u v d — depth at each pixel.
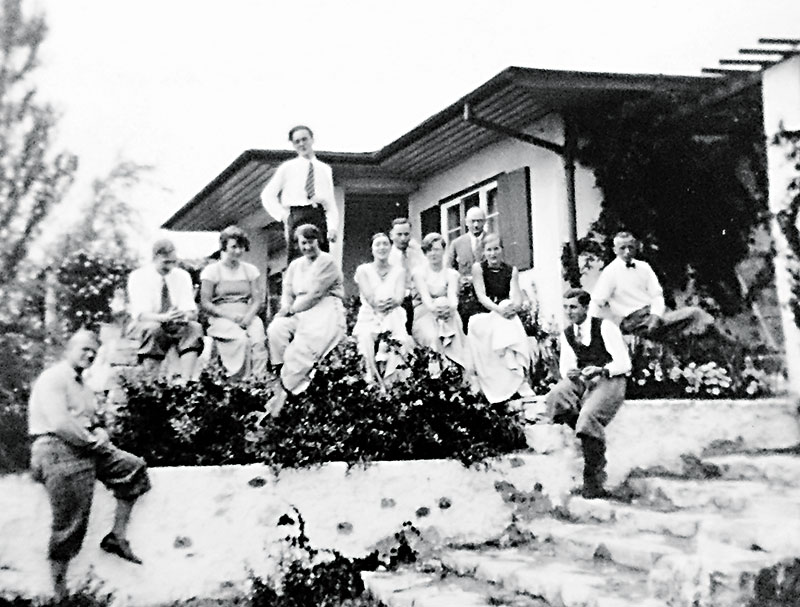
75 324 10.47
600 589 4.86
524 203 11.23
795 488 6.30
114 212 14.22
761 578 4.42
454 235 13.20
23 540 5.59
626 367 6.82
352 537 6.48
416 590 5.60
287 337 7.14
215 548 6.10
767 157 8.87
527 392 7.96
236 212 14.41
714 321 9.35
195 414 6.54
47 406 5.47
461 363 7.84
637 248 10.28
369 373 7.39
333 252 8.62
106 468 5.75
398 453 6.93
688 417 7.72
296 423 6.64
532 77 9.70
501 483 7.00
